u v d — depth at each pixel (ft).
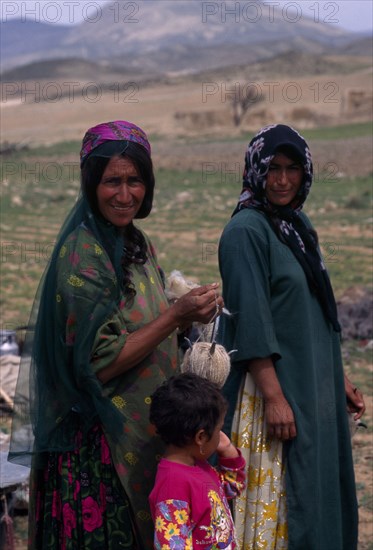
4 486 16.24
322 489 12.36
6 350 31.35
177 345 11.18
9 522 16.83
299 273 12.14
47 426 10.37
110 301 10.09
